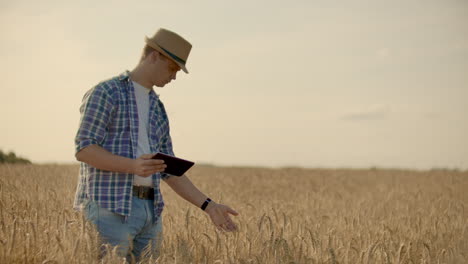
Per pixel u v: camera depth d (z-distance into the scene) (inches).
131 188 224.5
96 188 224.8
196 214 323.6
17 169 666.8
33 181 488.1
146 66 231.5
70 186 450.3
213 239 264.2
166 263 216.4
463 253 263.1
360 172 1189.1
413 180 951.0
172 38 228.4
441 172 1185.4
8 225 232.4
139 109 232.2
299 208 430.0
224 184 685.3
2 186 371.9
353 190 761.0
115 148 224.4
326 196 591.2
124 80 231.0
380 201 559.2
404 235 313.6
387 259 232.5
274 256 224.5
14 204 291.0
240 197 547.5
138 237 239.5
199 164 1330.0
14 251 216.8
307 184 824.9
